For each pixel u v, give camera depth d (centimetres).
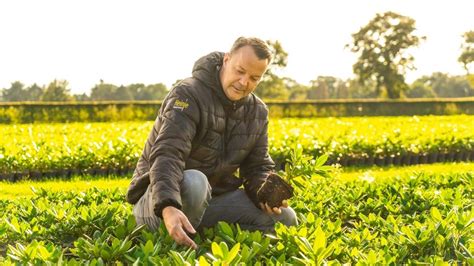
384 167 1703
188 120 548
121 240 542
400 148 1864
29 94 11894
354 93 14775
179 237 495
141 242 542
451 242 541
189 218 552
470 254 487
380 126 2642
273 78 10788
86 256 506
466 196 854
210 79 566
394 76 10669
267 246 511
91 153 1542
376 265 459
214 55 576
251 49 541
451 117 4266
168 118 547
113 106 5066
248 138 601
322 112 6081
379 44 10706
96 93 12350
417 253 541
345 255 518
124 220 619
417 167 1662
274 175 587
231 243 543
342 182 986
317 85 14875
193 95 556
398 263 505
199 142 571
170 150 534
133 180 582
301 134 2017
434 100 6562
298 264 462
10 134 2417
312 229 555
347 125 2711
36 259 472
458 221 553
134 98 12606
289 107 6003
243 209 612
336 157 1770
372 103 6341
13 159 1478
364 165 1788
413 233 548
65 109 4922
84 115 4947
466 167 1631
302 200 800
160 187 513
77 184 1273
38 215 711
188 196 539
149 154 573
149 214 564
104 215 645
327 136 1923
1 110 4728
